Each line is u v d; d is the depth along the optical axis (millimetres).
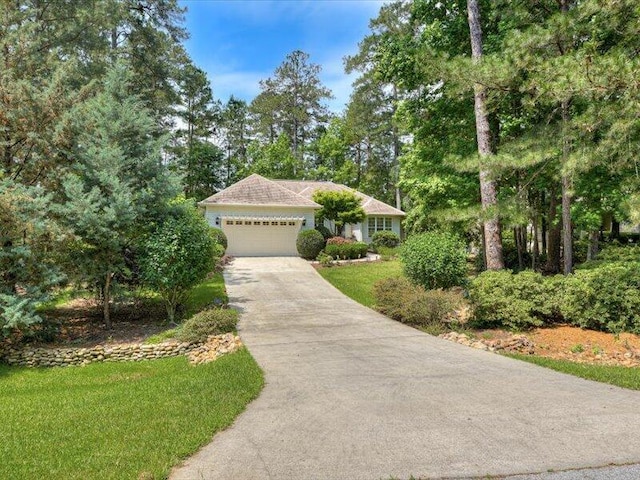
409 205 34344
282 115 46625
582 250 20359
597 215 14648
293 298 14367
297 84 46312
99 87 15945
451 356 7816
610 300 9156
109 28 22250
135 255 11664
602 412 4934
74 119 11164
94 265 10664
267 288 16031
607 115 8227
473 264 20000
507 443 4148
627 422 4629
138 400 5777
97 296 11922
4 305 9031
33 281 9727
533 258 17172
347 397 5621
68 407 5695
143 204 11281
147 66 26016
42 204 9555
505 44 9961
